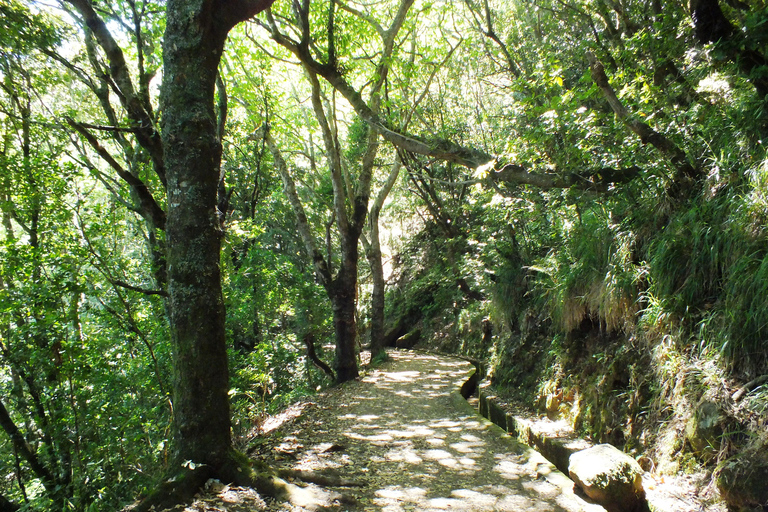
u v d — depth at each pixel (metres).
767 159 3.42
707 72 4.61
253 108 9.99
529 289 7.96
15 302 5.99
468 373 10.58
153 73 6.75
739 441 3.12
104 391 7.09
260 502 3.46
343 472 4.44
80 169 6.76
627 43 4.90
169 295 3.94
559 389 5.85
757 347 3.24
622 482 3.42
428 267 19.92
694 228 3.96
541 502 3.71
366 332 20.67
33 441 7.80
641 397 4.30
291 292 11.23
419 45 11.75
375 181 17.69
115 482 6.47
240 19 4.16
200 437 3.73
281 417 7.13
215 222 4.06
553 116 4.75
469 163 5.72
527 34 10.02
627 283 4.60
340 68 8.73
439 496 3.87
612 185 5.02
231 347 8.55
